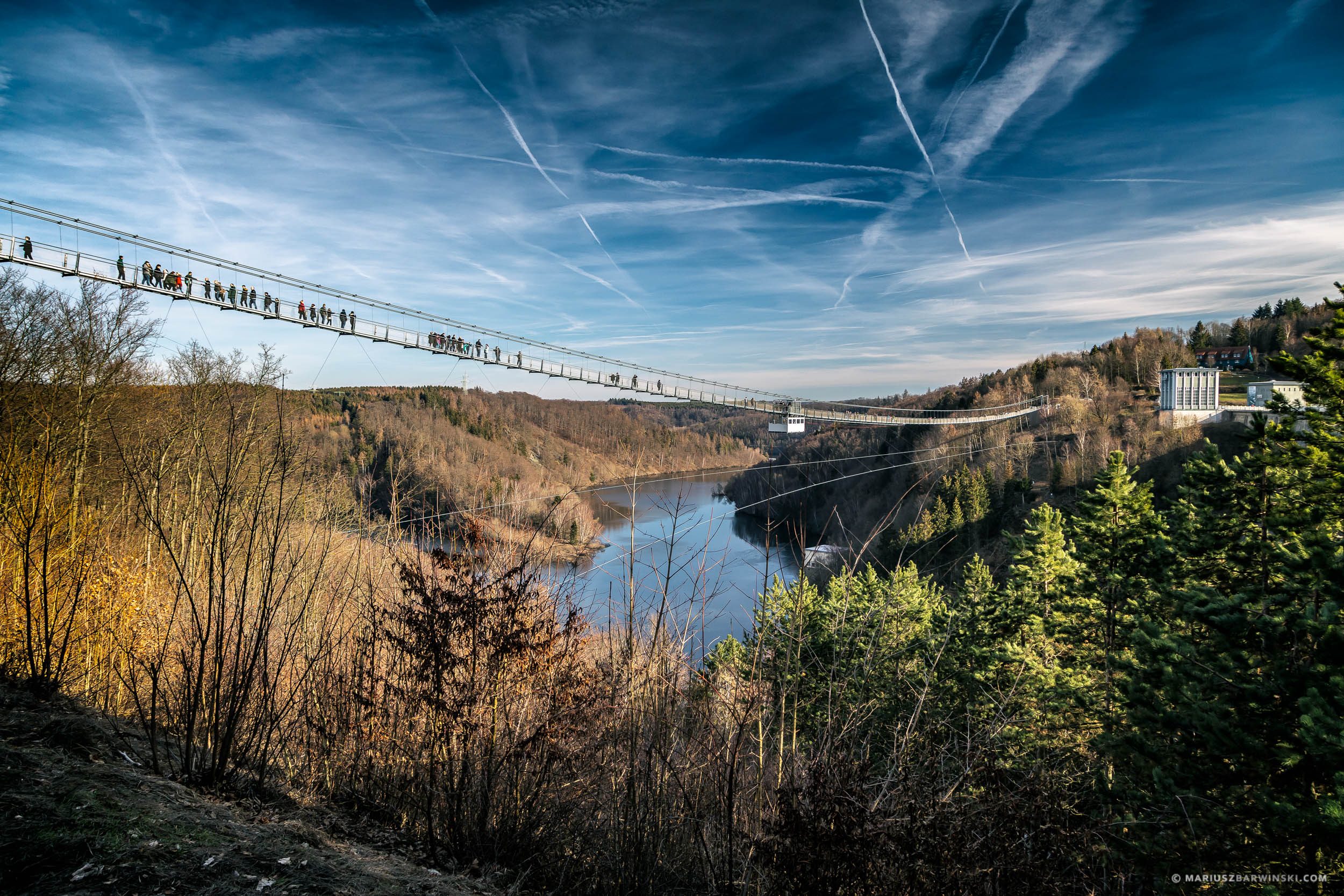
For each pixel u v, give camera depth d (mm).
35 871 2740
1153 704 10492
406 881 3762
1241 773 9023
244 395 17938
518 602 4938
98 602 7336
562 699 4992
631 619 5004
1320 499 12148
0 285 14492
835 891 3654
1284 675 9008
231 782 4672
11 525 6191
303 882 3277
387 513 8172
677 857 4738
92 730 4762
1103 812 10172
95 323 15664
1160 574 16906
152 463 13039
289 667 6109
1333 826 7035
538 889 4410
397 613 5340
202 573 7566
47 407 9375
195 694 4578
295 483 6645
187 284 23406
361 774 5320
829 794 3859
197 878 3020
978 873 3836
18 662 5750
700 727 5070
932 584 21250
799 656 4816
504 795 4953
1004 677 15586
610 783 5039
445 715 4922
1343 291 11852
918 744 4621
